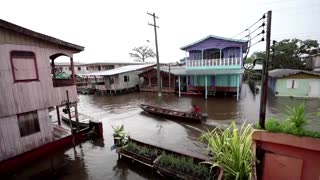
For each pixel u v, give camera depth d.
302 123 3.93
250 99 21.34
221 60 22.97
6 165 8.32
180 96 24.97
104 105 22.11
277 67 35.25
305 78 20.17
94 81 37.78
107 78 30.20
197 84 26.08
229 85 23.66
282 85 21.39
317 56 31.69
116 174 7.86
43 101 9.70
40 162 9.05
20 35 8.63
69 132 11.73
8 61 8.28
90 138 11.66
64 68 46.03
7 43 8.20
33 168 8.58
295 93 20.83
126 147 8.68
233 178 4.76
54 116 17.97
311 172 3.77
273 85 23.47
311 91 20.14
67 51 10.97
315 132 3.74
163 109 16.25
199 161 6.91
